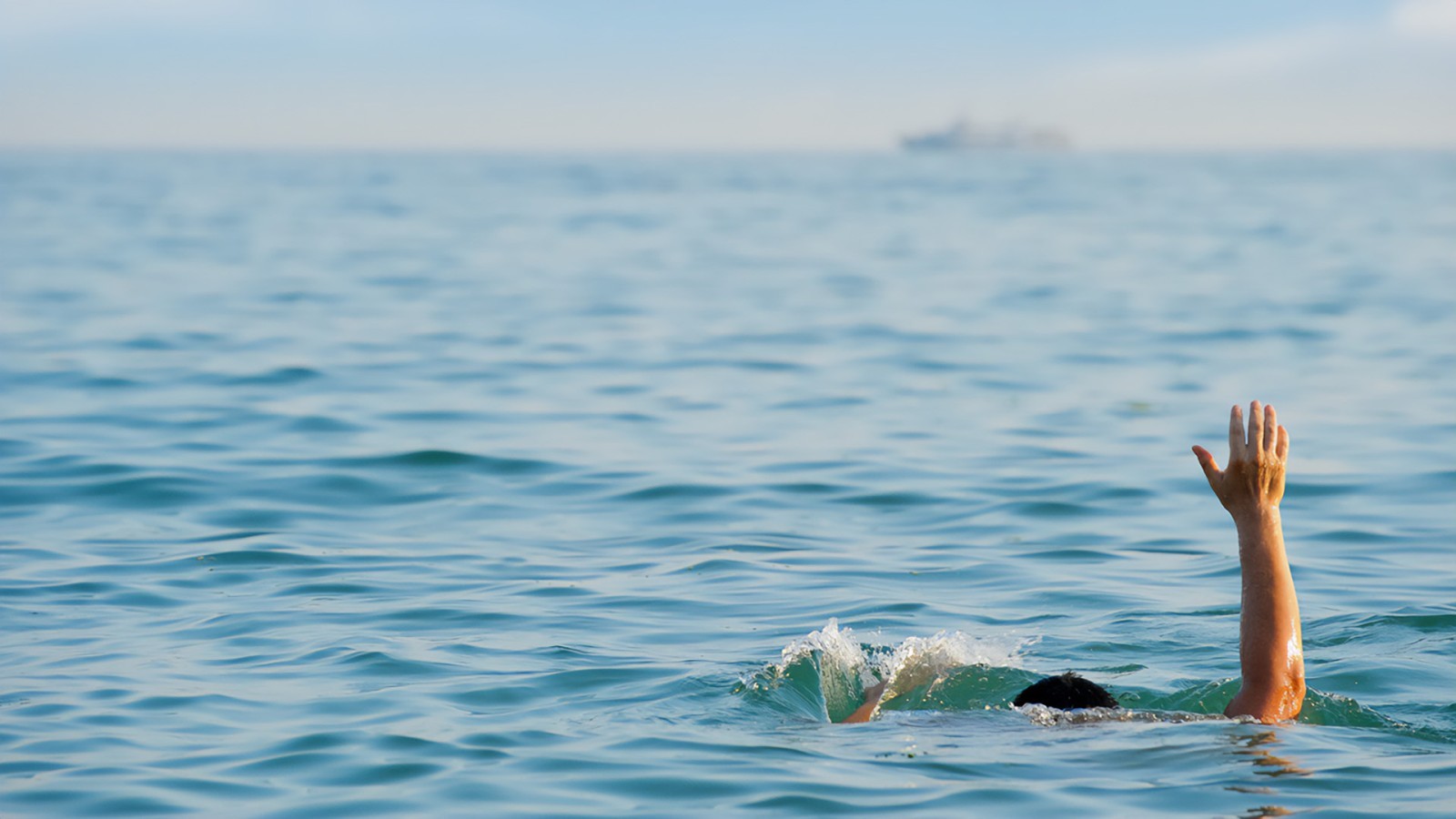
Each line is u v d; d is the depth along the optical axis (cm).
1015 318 10081
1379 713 2550
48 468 4978
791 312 10419
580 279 12862
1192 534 4281
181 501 4581
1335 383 7206
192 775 2270
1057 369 7794
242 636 3145
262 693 2719
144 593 3522
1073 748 2322
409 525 4369
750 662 2959
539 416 6197
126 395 6456
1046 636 3197
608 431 5878
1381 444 5638
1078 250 16775
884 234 19938
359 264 14162
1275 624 2391
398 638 3142
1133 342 8856
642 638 3175
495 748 2395
